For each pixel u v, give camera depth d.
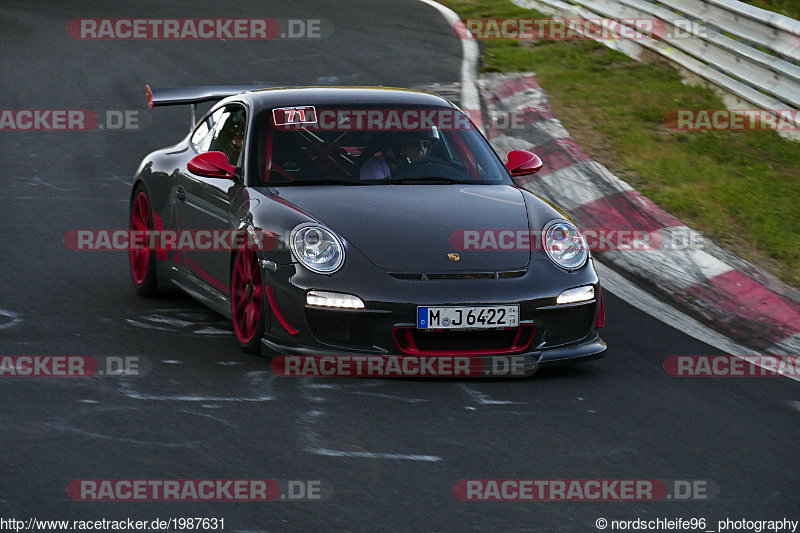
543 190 33.81
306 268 19.53
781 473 15.80
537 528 13.53
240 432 16.45
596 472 15.49
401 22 59.25
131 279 26.52
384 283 19.27
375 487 14.55
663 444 16.80
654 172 34.59
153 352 20.66
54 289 25.19
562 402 18.64
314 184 21.98
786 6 60.81
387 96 24.42
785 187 34.12
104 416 16.95
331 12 62.56
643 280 27.41
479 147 23.67
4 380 18.62
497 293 19.41
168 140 40.12
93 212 31.89
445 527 13.42
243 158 22.53
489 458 15.83
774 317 24.73
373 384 19.11
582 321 20.31
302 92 24.31
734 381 20.47
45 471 14.71
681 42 45.47
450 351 19.55
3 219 30.78
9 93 45.28
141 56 51.88
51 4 66.06
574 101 42.50
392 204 21.06
